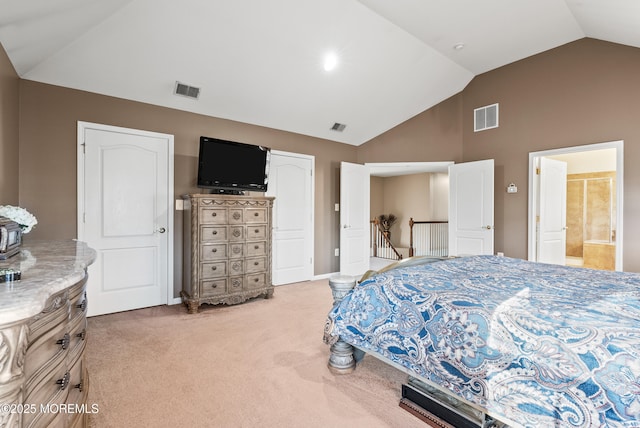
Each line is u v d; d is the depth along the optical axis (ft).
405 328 5.42
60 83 10.21
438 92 16.22
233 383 6.75
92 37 9.05
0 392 2.36
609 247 18.11
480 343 4.42
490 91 15.52
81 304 4.54
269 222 13.08
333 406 5.97
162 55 10.21
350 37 11.30
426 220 28.50
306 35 10.75
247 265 12.47
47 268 3.67
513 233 14.76
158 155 12.16
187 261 12.02
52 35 8.23
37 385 3.06
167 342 8.79
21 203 9.64
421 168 17.92
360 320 6.14
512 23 11.53
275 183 15.46
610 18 10.07
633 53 11.53
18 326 2.45
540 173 13.99
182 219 12.69
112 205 11.23
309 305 12.27
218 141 12.27
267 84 12.53
